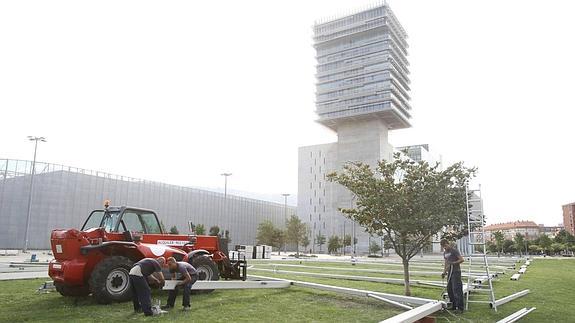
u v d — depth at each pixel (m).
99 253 10.48
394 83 114.56
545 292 15.52
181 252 11.71
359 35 117.94
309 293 12.86
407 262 13.74
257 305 10.52
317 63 122.06
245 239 106.75
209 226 95.31
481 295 13.71
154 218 12.42
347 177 14.72
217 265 13.53
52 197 66.00
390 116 112.44
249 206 110.06
